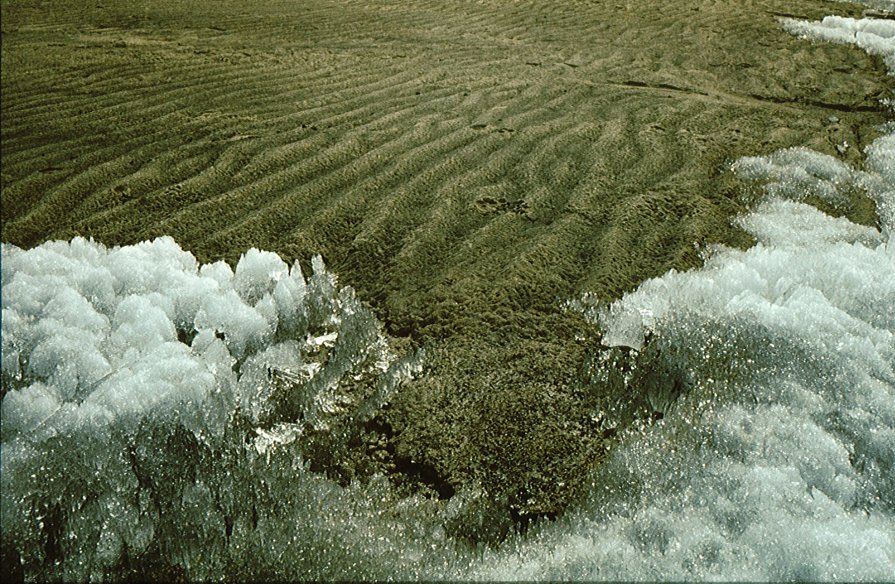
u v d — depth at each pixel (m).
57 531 2.31
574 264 3.58
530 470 2.61
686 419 2.80
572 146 4.66
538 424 2.77
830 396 2.94
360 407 2.84
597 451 2.70
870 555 2.36
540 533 2.43
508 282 3.42
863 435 2.79
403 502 2.52
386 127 4.78
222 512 2.41
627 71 6.21
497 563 2.33
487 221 3.87
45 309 2.93
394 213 3.86
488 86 5.61
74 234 3.56
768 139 4.94
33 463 2.42
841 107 5.80
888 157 4.87
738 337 3.14
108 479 2.43
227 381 2.81
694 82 6.08
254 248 3.45
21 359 2.75
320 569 2.29
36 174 3.98
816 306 3.30
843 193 4.41
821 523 2.45
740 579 2.27
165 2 7.11
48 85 5.02
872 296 3.43
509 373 2.98
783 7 8.39
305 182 4.10
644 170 4.43
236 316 3.03
